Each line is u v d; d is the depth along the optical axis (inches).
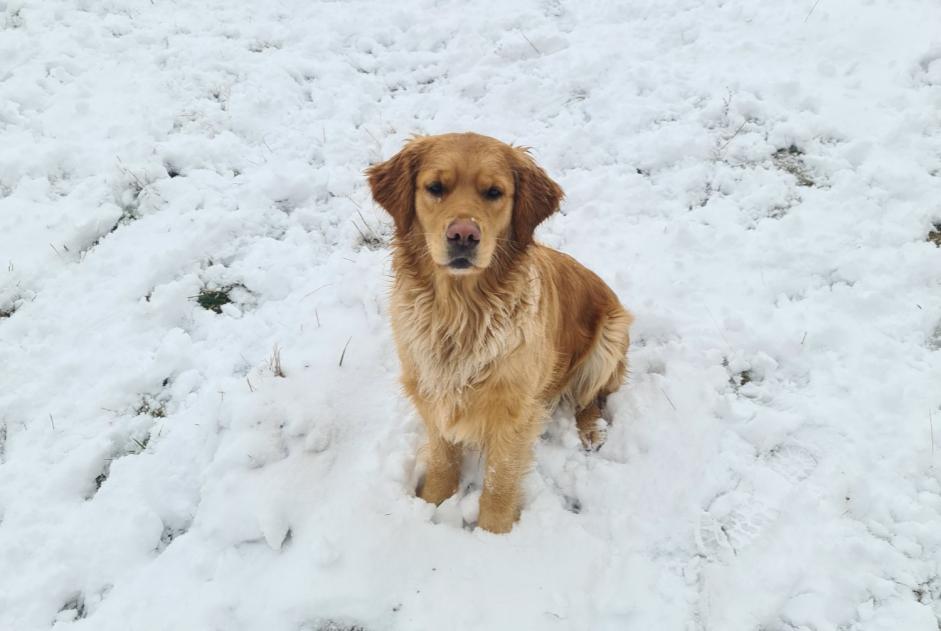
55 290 53.6
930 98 59.2
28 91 68.3
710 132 61.6
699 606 37.9
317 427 44.3
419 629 37.4
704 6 73.9
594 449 46.0
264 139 64.9
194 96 68.8
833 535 39.3
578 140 62.7
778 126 60.2
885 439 42.6
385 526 40.4
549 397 46.1
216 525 40.6
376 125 66.2
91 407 47.3
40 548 41.2
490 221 36.1
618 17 75.6
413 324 39.2
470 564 39.3
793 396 45.8
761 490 41.8
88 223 57.2
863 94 61.4
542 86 68.1
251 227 57.7
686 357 48.6
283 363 48.5
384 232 57.6
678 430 44.8
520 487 42.5
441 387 39.2
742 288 51.4
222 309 52.6
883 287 49.1
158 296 52.4
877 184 55.1
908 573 37.8
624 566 39.2
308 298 53.0
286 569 39.4
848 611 37.1
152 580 39.4
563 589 38.5
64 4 80.8
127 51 74.3
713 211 56.4
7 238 56.7
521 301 38.2
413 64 73.7
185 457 44.1
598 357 47.1
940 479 40.8
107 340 50.6
